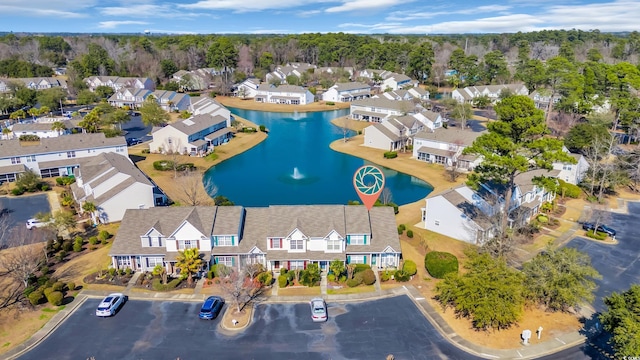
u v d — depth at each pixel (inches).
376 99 5738.2
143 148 4261.8
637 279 2018.9
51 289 1862.7
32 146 3425.2
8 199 2989.7
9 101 5462.6
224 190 3265.3
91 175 2807.6
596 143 3179.1
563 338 1630.2
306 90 6875.0
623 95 4527.6
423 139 3986.2
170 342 1609.3
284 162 3996.1
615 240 2410.2
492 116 5851.4
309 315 1771.7
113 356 1537.9
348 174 3659.0
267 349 1571.1
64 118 5068.9
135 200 2662.4
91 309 1811.0
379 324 1713.8
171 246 2070.6
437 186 3336.6
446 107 5836.6
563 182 3075.8
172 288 1943.9
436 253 2126.0
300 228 2058.3
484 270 1695.4
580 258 1790.1
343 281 2004.2
